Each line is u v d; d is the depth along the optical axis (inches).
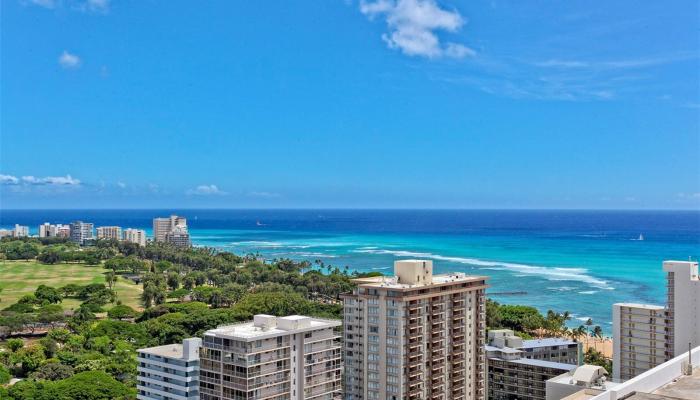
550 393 6491.1
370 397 7514.8
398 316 7273.6
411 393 7372.1
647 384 2915.8
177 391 7677.2
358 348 7628.0
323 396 6865.2
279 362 6456.7
